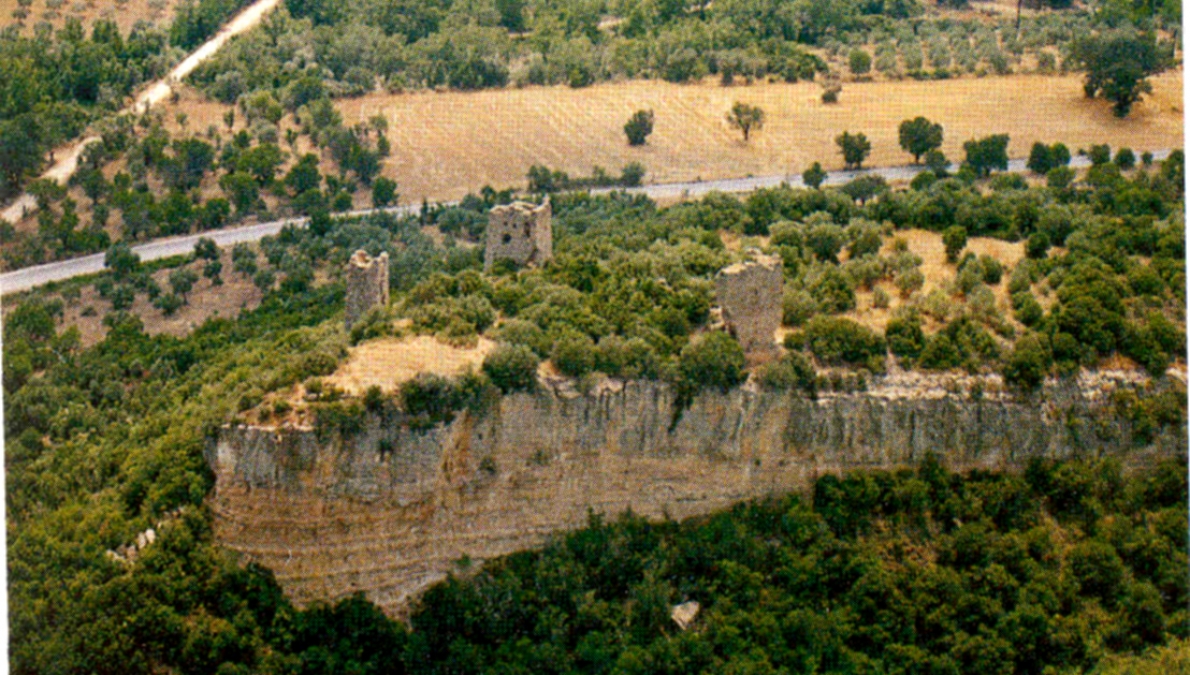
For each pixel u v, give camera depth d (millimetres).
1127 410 163250
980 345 162875
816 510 155000
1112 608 152250
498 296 162125
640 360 151000
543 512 150000
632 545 150625
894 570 151375
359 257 168000
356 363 147000
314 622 140625
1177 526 158000
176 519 144750
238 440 141250
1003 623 147000
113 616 139000
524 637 142625
